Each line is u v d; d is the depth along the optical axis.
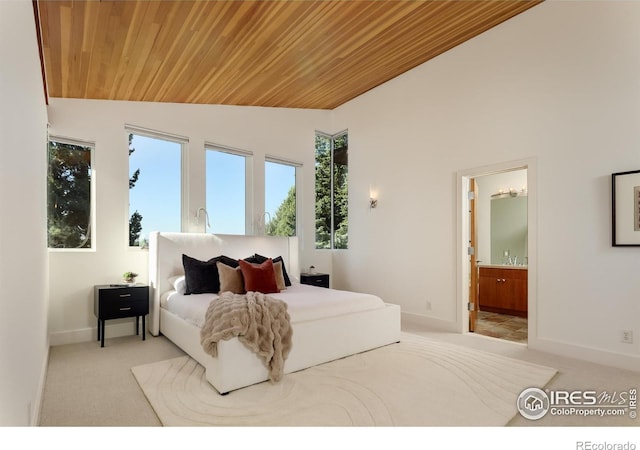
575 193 3.38
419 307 4.75
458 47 4.38
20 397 1.51
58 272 3.73
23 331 1.61
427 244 4.69
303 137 5.95
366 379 2.73
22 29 1.62
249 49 3.38
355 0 2.95
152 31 2.79
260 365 2.67
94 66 3.24
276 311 2.80
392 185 5.18
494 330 4.47
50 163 3.79
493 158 4.02
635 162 3.04
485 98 4.11
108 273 4.04
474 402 2.35
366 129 5.62
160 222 4.53
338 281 6.11
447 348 3.57
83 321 3.86
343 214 6.17
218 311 2.71
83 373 2.87
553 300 3.49
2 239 1.15
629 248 3.06
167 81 3.83
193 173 4.71
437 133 4.61
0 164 1.13
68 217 3.89
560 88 3.50
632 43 3.07
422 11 3.38
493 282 5.61
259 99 5.04
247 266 3.94
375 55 4.22
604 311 3.18
